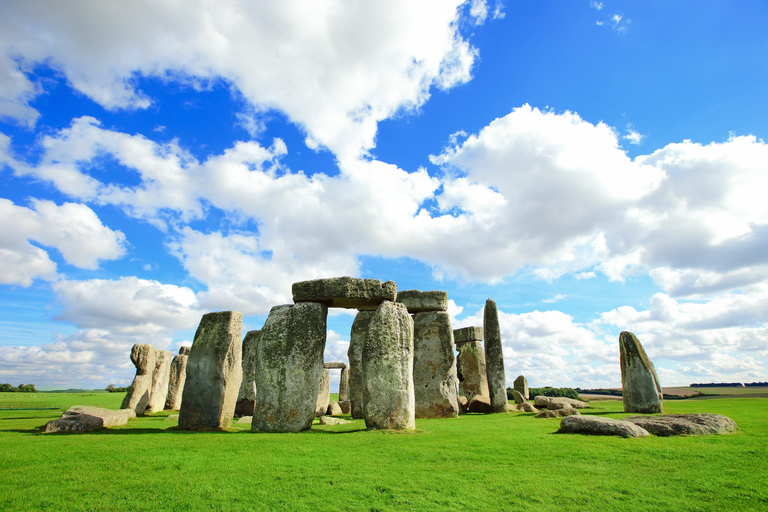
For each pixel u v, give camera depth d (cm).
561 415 1362
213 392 1090
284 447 736
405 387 991
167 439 834
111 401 3044
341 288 1070
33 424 1228
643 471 570
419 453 685
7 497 463
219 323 1153
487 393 2161
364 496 476
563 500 463
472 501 461
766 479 517
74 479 530
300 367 1040
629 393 1520
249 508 438
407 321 1047
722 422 887
